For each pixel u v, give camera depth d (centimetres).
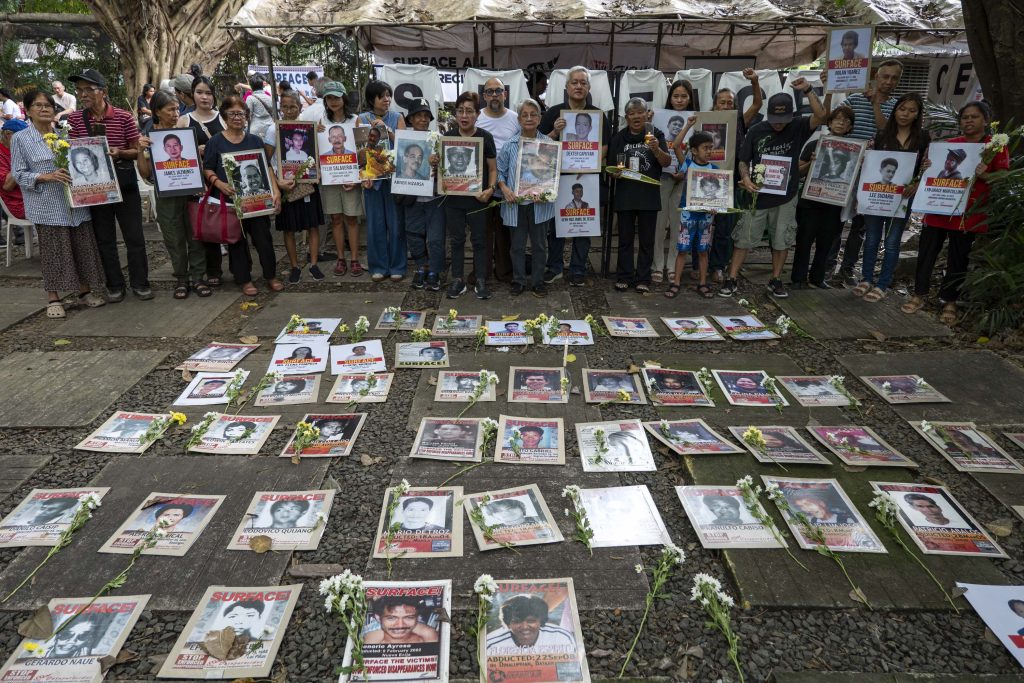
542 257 591
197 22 1263
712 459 336
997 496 307
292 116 605
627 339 501
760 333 506
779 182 557
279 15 672
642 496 306
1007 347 477
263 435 362
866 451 341
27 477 323
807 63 1074
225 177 569
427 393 413
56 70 1733
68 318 545
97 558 268
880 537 279
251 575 259
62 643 227
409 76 779
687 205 554
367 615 237
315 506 299
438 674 215
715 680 215
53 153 504
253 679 215
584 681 213
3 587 253
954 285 532
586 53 1111
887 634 233
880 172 533
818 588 251
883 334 505
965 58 1010
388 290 618
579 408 394
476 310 561
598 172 578
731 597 250
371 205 623
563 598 246
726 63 977
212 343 487
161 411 391
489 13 655
